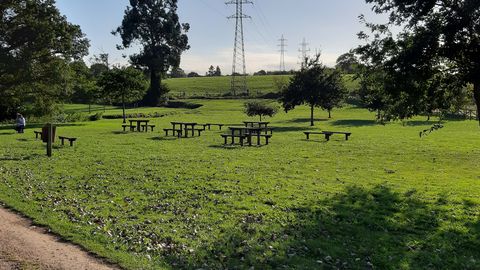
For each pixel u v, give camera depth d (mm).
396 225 10062
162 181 14750
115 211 10836
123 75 52062
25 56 42750
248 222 10102
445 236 9367
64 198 12078
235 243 8633
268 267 7508
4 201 11500
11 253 7637
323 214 10852
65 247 8156
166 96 91250
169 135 33156
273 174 16375
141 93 54688
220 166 18094
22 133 34375
